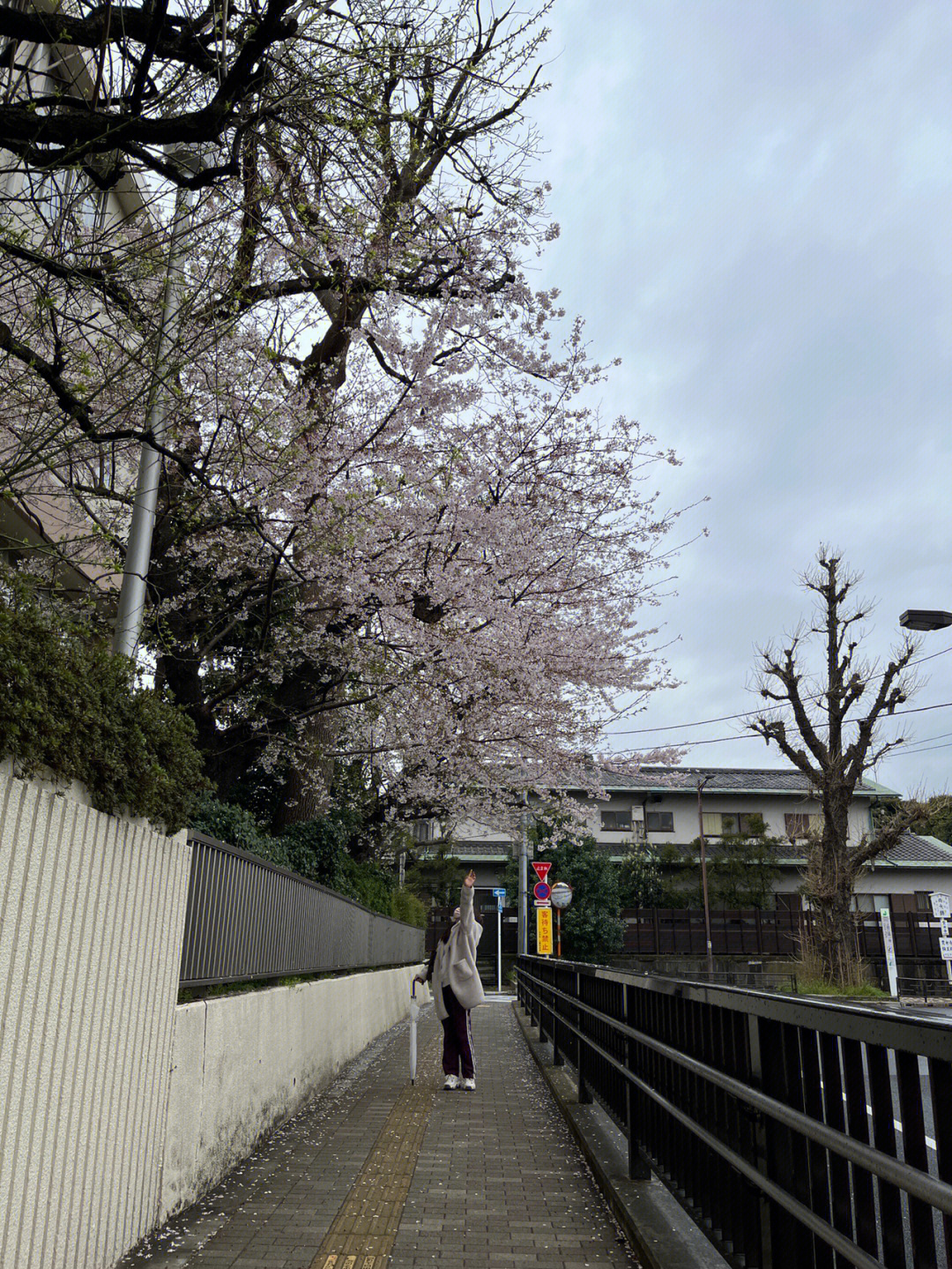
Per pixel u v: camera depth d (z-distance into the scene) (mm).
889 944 28562
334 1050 9758
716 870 40656
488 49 6016
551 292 10391
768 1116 2961
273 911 7457
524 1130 7191
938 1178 1810
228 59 4941
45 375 5320
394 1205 5039
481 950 39781
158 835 4516
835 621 29594
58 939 3365
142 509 6617
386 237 7961
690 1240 3998
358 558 10031
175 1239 4352
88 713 3504
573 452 11531
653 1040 4621
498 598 11688
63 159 4715
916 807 29781
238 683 10266
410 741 12750
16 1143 3062
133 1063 4188
